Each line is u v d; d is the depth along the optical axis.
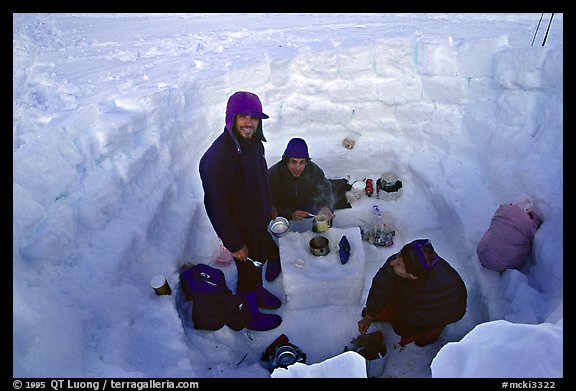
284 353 2.67
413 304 2.53
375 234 3.61
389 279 2.58
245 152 2.46
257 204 2.62
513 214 2.83
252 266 2.80
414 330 2.64
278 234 3.12
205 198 2.47
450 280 2.47
